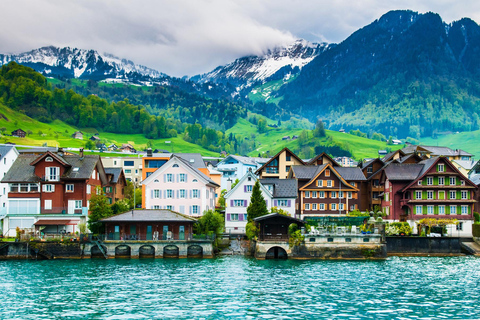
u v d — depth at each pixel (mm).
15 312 63812
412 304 69438
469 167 177875
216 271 89500
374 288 77812
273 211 121438
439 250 111312
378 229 104625
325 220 108875
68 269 90562
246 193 128750
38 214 115000
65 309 65188
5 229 115062
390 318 63312
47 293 72938
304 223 104812
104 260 100562
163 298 70750
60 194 116438
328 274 87625
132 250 103375
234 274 87000
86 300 69375
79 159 121625
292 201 131000
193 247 106812
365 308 67188
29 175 117375
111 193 135750
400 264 98062
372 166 147875
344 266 95250
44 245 102188
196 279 82812
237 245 115438
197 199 126375
